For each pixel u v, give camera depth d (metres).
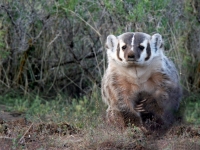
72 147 9.12
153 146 9.10
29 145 9.27
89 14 13.95
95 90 13.80
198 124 11.25
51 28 14.59
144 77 10.17
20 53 14.80
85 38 14.59
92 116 11.45
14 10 14.38
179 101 10.72
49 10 14.09
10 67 14.98
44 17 14.36
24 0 14.27
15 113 12.81
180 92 10.81
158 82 10.19
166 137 9.73
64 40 14.71
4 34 14.34
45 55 14.81
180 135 9.70
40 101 13.74
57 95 14.56
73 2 13.58
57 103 13.57
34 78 15.00
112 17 13.70
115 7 13.32
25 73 14.88
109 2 13.30
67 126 10.50
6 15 14.31
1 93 14.82
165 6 13.51
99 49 14.52
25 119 11.39
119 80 10.32
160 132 10.00
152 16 13.41
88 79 14.81
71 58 14.92
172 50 13.96
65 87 15.04
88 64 14.81
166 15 13.86
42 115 12.00
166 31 13.99
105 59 14.23
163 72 10.16
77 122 10.88
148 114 10.50
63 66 15.05
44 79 14.96
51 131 10.23
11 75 15.02
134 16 12.93
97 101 12.69
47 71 14.98
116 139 9.20
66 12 13.90
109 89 10.46
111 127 10.17
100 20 13.95
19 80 15.01
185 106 12.15
